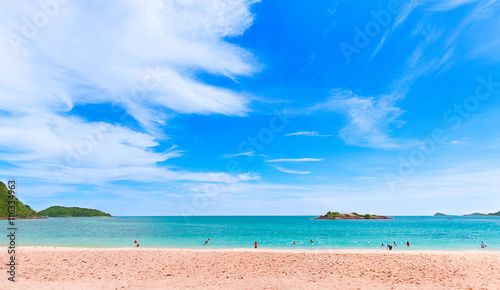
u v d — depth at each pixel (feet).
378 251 86.28
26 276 43.11
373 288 37.93
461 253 76.13
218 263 58.95
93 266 53.62
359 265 56.44
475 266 53.98
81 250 75.51
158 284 40.73
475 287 38.40
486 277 44.91
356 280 43.42
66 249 78.48
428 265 55.16
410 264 56.59
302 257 67.10
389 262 59.31
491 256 67.10
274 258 65.57
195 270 51.83
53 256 62.80
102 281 42.09
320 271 50.83
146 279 44.11
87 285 39.24
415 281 42.39
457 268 52.11
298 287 38.75
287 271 50.98
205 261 61.26
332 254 72.18
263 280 43.60
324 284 40.65
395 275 46.93
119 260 60.75
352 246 119.75
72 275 45.42
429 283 41.04
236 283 41.45
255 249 89.61
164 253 71.87
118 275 46.68
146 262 59.26
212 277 45.93
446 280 42.96
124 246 108.88
